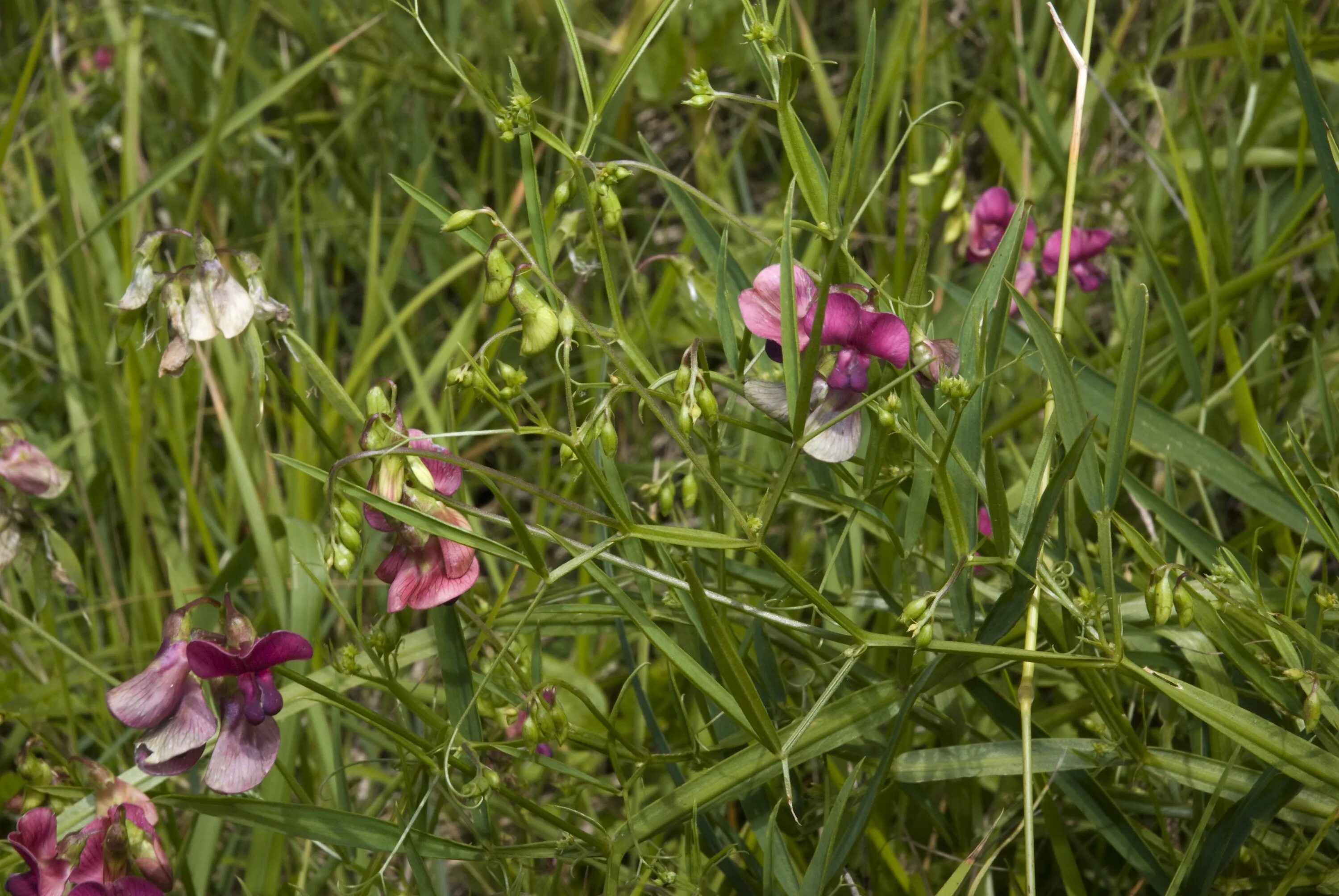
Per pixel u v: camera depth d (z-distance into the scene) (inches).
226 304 15.6
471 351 23.2
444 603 15.0
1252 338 21.1
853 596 17.7
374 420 14.9
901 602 17.2
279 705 15.3
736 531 17.1
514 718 16.0
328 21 27.1
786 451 19.3
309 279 24.2
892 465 16.1
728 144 28.4
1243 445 19.4
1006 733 16.8
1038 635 16.9
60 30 29.0
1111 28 28.3
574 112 26.7
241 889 19.3
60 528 23.1
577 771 16.1
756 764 15.8
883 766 15.5
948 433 15.1
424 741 15.7
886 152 24.6
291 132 25.7
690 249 22.5
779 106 15.4
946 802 18.4
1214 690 16.1
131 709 15.1
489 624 15.8
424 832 15.9
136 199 21.5
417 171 26.2
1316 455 19.6
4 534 17.5
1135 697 17.2
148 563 21.0
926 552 18.6
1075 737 17.5
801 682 17.5
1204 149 20.8
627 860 18.0
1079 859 17.5
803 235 21.6
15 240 23.3
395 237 25.1
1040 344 15.2
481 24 25.7
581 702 19.0
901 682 15.8
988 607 17.0
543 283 15.1
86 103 28.3
